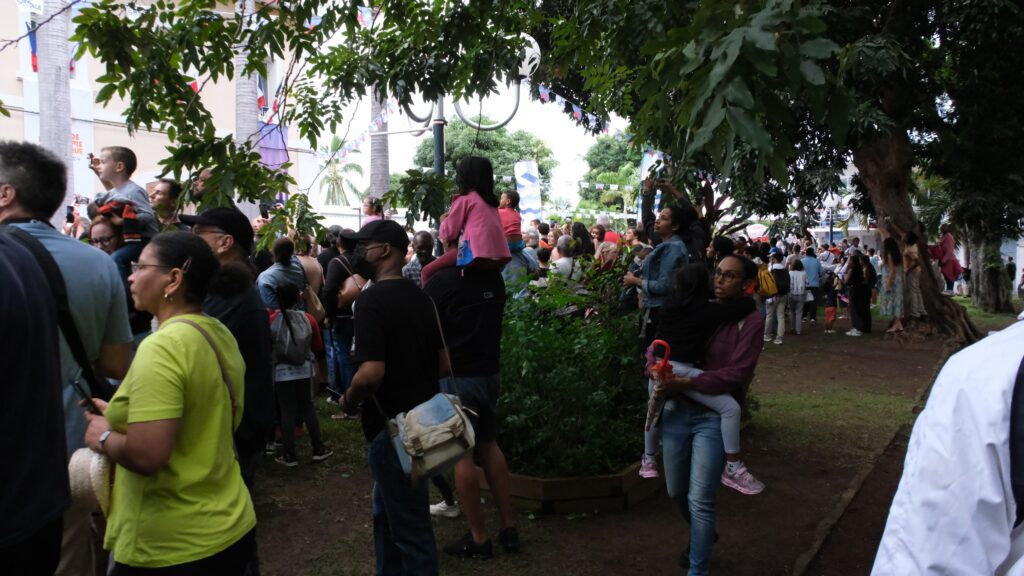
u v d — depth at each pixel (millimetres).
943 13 9680
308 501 5195
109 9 4227
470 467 4215
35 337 1818
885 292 14062
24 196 2746
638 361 6129
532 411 4980
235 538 2438
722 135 2248
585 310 6402
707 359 3691
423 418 3156
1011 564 1227
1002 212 12633
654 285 5984
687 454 3707
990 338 1352
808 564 4230
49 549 1877
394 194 5168
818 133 11758
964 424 1259
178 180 4348
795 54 2250
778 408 8102
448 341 4219
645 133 3307
